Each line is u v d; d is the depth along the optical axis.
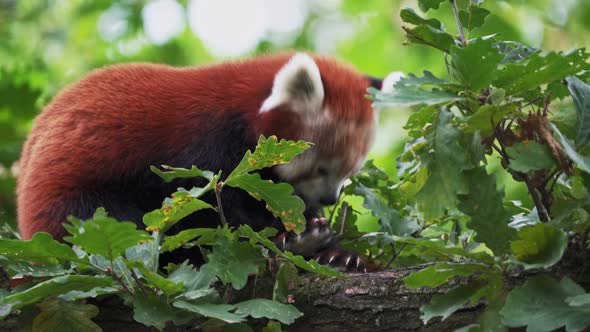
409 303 4.51
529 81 4.08
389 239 5.50
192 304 4.31
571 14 14.33
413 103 3.92
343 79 7.10
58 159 6.45
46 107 6.95
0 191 8.57
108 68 7.04
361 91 7.08
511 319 3.71
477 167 4.05
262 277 4.88
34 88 9.74
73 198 6.34
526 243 3.86
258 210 6.53
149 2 17.39
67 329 4.48
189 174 4.44
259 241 4.56
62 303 4.50
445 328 4.37
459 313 4.33
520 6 14.45
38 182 6.38
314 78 6.57
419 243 4.17
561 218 3.98
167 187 6.62
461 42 4.55
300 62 6.55
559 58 3.95
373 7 16.97
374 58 16.53
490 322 3.89
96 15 17.20
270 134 6.61
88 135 6.55
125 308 4.84
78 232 3.87
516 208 5.25
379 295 4.60
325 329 4.70
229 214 6.42
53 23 17.20
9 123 9.69
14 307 4.30
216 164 6.56
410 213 5.83
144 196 6.72
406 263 5.95
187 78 6.97
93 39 17.12
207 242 4.64
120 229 3.89
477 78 4.05
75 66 16.14
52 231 6.20
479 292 3.99
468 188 4.02
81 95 6.77
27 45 16.56
